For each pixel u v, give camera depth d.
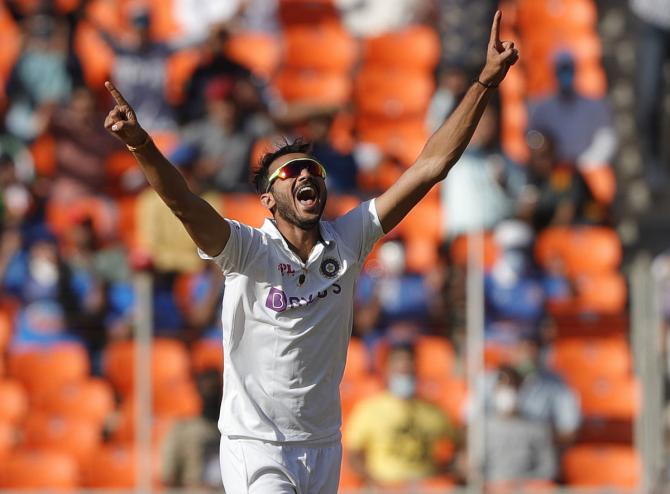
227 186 40.19
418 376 35.66
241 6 46.97
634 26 49.72
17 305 37.97
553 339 36.94
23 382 36.69
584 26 48.41
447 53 47.09
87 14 46.56
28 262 38.41
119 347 36.41
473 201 39.81
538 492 33.84
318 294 16.73
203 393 34.03
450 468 34.16
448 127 17.09
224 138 40.56
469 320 34.81
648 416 33.88
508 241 38.59
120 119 15.20
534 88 46.91
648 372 33.97
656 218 45.72
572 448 35.09
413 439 34.09
